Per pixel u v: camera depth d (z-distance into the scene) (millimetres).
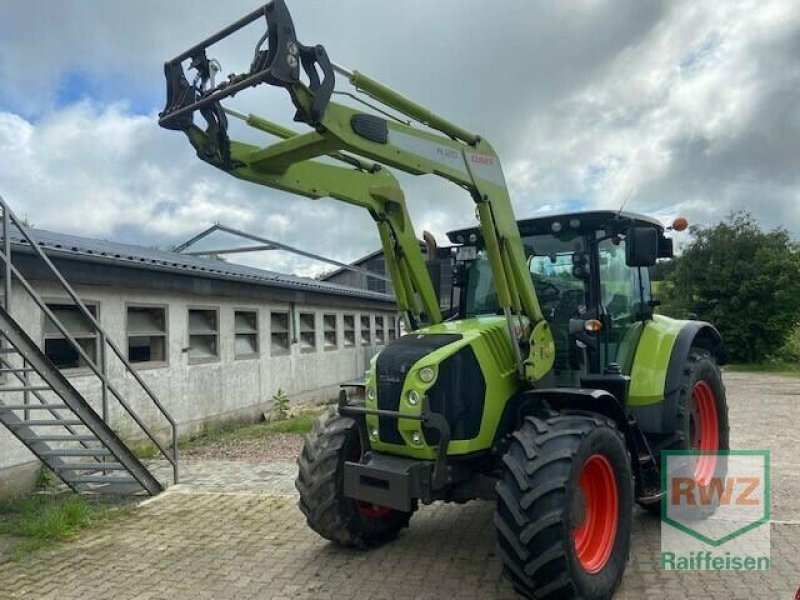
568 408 4121
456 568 4457
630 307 5371
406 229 4973
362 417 4508
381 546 4922
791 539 4871
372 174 4758
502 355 4305
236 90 3299
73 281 8273
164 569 4621
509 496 3568
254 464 8203
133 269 9227
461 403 4027
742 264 27594
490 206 4352
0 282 7258
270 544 5070
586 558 3783
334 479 4656
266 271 16188
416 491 3938
